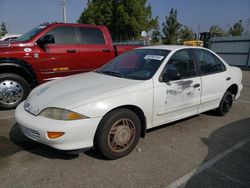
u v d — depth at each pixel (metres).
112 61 4.58
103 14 40.25
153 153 3.52
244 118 5.19
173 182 2.86
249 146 3.84
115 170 3.07
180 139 4.02
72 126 2.90
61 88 3.48
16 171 3.01
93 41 6.48
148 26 40.56
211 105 4.80
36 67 5.58
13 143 3.75
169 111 3.89
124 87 3.38
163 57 3.97
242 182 2.90
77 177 2.91
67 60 5.98
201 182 2.88
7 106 5.30
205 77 4.48
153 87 3.60
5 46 5.30
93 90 3.26
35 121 3.01
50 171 3.02
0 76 5.16
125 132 3.34
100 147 3.16
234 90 5.40
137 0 38.28
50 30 5.80
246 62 17.56
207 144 3.87
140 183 2.82
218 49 19.28
